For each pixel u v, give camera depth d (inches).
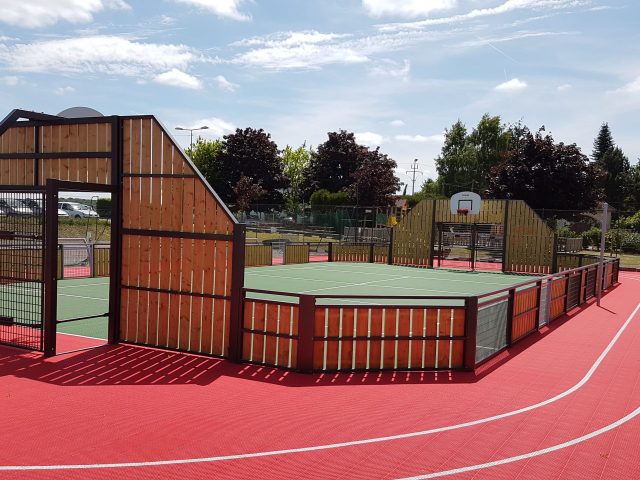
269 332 373.4
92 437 246.5
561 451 248.1
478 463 232.7
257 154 3009.4
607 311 685.3
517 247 1307.8
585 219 1803.6
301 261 1374.3
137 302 426.0
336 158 3159.5
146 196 419.8
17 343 416.5
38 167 453.1
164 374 352.2
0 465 216.2
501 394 332.5
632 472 228.4
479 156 2967.5
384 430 266.4
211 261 395.2
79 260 996.6
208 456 230.4
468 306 382.0
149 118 417.7
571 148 1975.9
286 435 255.9
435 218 1395.2
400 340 376.5
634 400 327.9
